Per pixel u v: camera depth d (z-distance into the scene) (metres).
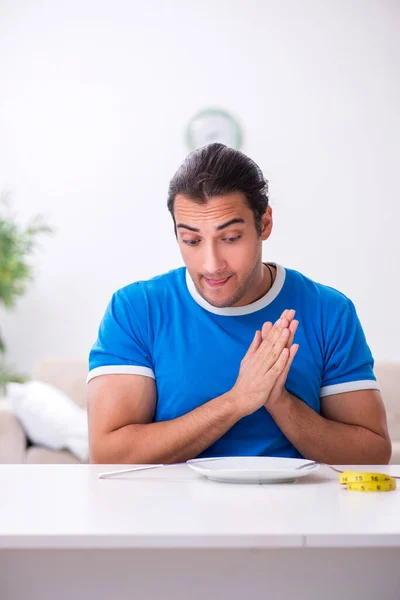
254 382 1.38
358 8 4.30
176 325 1.56
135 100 4.24
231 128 4.23
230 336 1.55
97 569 0.67
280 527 0.70
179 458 1.42
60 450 3.04
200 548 0.67
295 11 4.28
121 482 1.07
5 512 0.80
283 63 4.28
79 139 4.23
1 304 4.17
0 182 4.21
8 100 4.23
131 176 4.23
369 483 1.00
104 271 4.21
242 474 1.05
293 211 4.27
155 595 0.68
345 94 4.30
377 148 4.30
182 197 1.40
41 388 3.16
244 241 1.42
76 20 4.24
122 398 1.50
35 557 0.67
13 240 3.98
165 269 4.23
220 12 4.26
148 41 4.25
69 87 4.24
